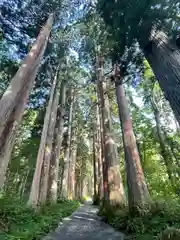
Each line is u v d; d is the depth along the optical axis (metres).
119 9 4.38
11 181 20.58
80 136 27.67
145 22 3.93
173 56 3.37
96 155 23.20
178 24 3.63
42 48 9.09
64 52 14.30
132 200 6.84
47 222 7.51
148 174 13.40
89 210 14.45
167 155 12.41
